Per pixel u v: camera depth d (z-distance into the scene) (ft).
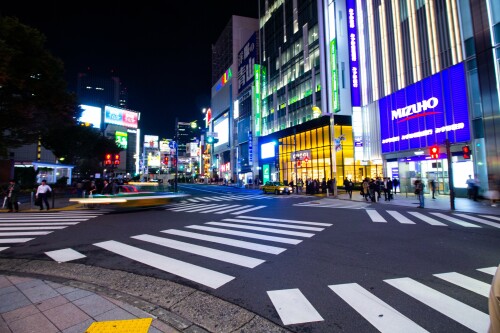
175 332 10.45
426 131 76.38
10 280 15.76
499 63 57.11
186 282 15.84
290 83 153.99
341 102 115.34
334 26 117.91
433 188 67.72
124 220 39.09
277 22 171.63
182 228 32.48
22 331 10.23
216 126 306.55
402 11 87.10
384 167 93.20
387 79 93.20
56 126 66.90
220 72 300.81
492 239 25.93
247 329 10.91
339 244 24.27
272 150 164.25
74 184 116.88
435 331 10.57
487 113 59.11
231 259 20.04
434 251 21.84
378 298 13.48
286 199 78.43
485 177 60.23
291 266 18.43
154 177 311.06
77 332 10.16
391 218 39.47
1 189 72.69
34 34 50.42
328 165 118.42
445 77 71.00
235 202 68.95
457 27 68.80
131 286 15.29
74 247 23.86
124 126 471.21
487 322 11.18
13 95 52.65
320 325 11.12
